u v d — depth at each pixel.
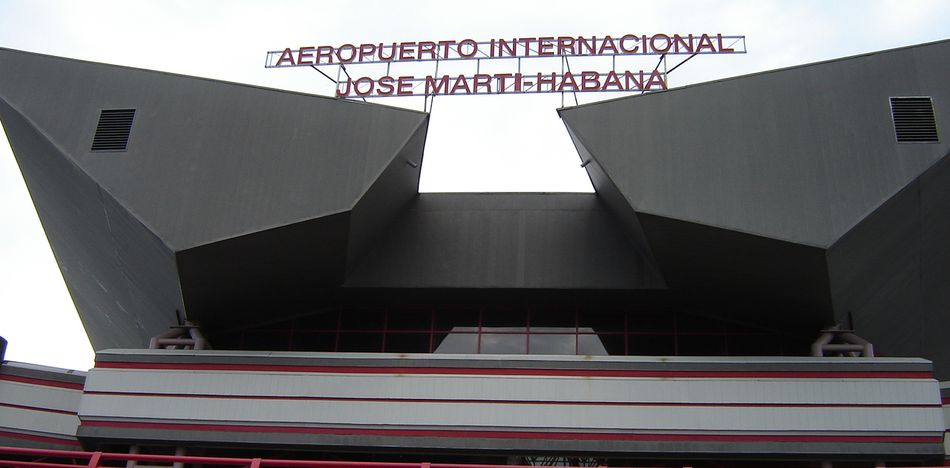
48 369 29.06
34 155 30.02
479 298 32.22
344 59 34.72
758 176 26.19
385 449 27.55
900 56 27.34
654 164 26.52
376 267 31.70
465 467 20.38
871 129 26.48
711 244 26.92
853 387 27.06
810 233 25.44
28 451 21.53
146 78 28.94
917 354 32.94
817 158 26.23
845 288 27.27
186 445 28.06
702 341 31.84
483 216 32.44
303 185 27.17
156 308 31.92
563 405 27.56
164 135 28.12
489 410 27.66
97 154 27.97
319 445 27.66
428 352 32.34
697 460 27.83
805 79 27.22
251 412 28.05
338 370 28.36
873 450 26.41
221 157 27.70
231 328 32.53
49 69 29.22
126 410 28.17
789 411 26.95
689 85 27.39
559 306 32.50
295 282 30.53
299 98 28.25
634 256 31.27
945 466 24.73
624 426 27.19
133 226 27.52
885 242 26.67
